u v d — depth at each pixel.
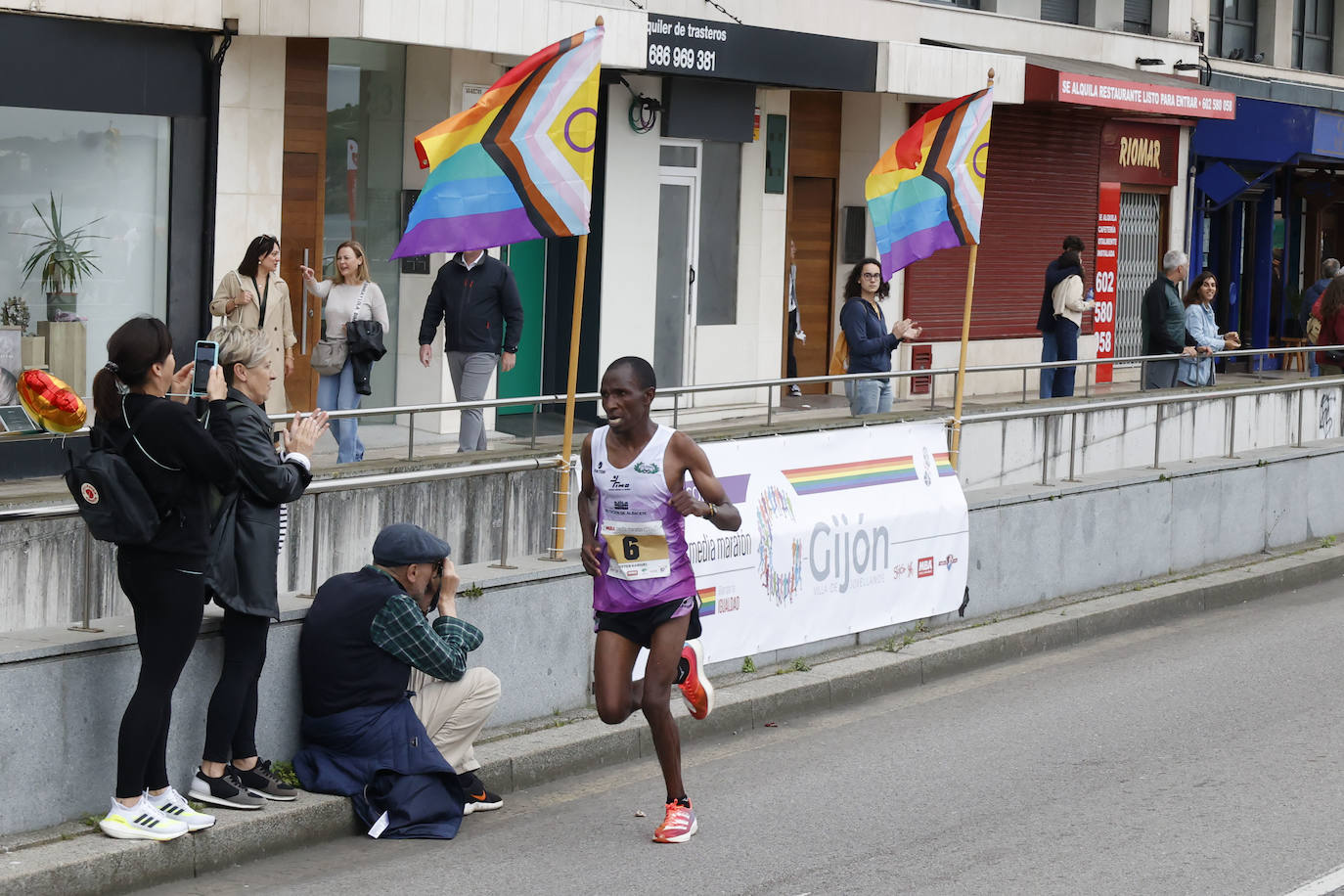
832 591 12.54
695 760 10.61
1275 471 17.38
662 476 8.77
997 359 29.00
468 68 20.78
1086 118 30.31
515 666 10.53
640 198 22.84
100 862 7.77
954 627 13.64
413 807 8.91
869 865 8.54
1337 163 36.66
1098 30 30.77
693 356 24.23
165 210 18.45
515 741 10.17
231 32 18.28
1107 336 31.56
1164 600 15.02
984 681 12.76
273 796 8.77
